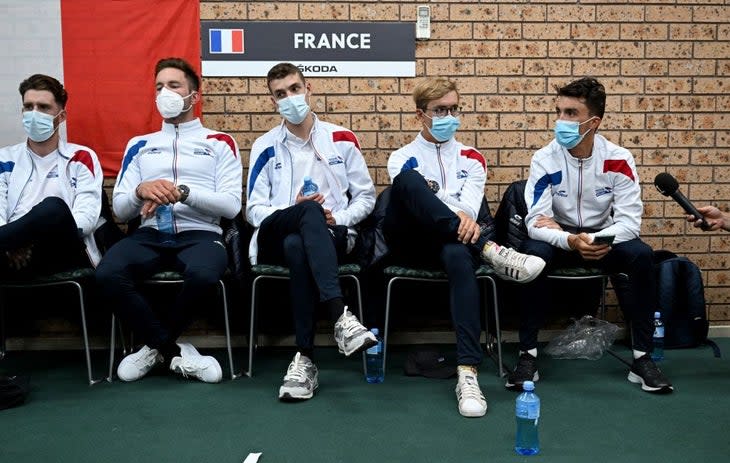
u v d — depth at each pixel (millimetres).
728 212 3668
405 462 1997
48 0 3457
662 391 2656
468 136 3611
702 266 3682
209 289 2818
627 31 3613
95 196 3133
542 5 3584
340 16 3537
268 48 3521
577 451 2072
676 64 3637
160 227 3033
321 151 3207
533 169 3076
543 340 3652
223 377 2938
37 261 2885
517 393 2688
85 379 2926
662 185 2707
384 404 2547
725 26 3637
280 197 3164
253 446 2129
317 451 2086
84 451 2094
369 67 3561
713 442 2143
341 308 2525
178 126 3178
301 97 3074
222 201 3051
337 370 3066
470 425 2312
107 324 3533
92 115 3494
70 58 3477
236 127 3549
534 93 3611
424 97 3078
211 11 3498
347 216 3092
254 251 3012
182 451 2088
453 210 2748
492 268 2834
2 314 3381
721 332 3688
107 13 3469
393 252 3039
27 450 2104
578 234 2889
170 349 2904
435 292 3590
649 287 2752
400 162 3207
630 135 3650
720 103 3664
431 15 3561
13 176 3154
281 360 3268
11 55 3461
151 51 3492
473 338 2570
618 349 3439
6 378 2637
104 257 2838
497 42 3588
